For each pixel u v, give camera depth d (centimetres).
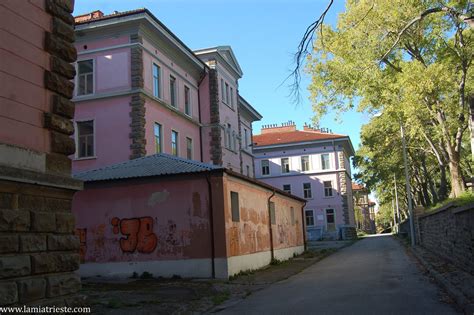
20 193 654
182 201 1734
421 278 1424
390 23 1986
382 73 2223
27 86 699
